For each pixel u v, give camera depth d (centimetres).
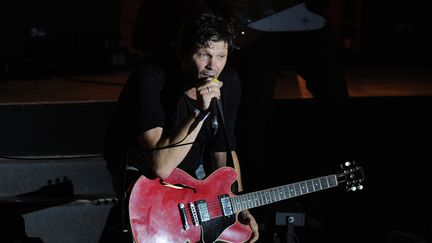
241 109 1321
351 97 1593
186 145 1031
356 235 1409
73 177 1323
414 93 1675
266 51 1297
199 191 1075
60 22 1925
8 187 1298
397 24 2245
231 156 1141
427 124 1591
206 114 1012
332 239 1394
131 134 1077
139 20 1853
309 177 1352
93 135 1430
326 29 1312
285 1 1289
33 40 1889
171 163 1033
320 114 1338
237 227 1105
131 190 1039
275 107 1531
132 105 1053
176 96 1064
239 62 1305
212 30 990
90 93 1591
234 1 1278
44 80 1767
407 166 1562
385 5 2241
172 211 1056
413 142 1577
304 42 1299
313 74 1317
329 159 1341
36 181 1307
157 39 1838
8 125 1395
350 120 1562
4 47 1861
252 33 1287
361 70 2038
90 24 1964
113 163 1115
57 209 1277
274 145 1517
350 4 2405
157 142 1035
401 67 2111
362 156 1552
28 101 1456
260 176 1348
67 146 1413
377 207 1506
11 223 1268
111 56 1939
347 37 2416
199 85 991
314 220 1388
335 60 1319
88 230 1298
